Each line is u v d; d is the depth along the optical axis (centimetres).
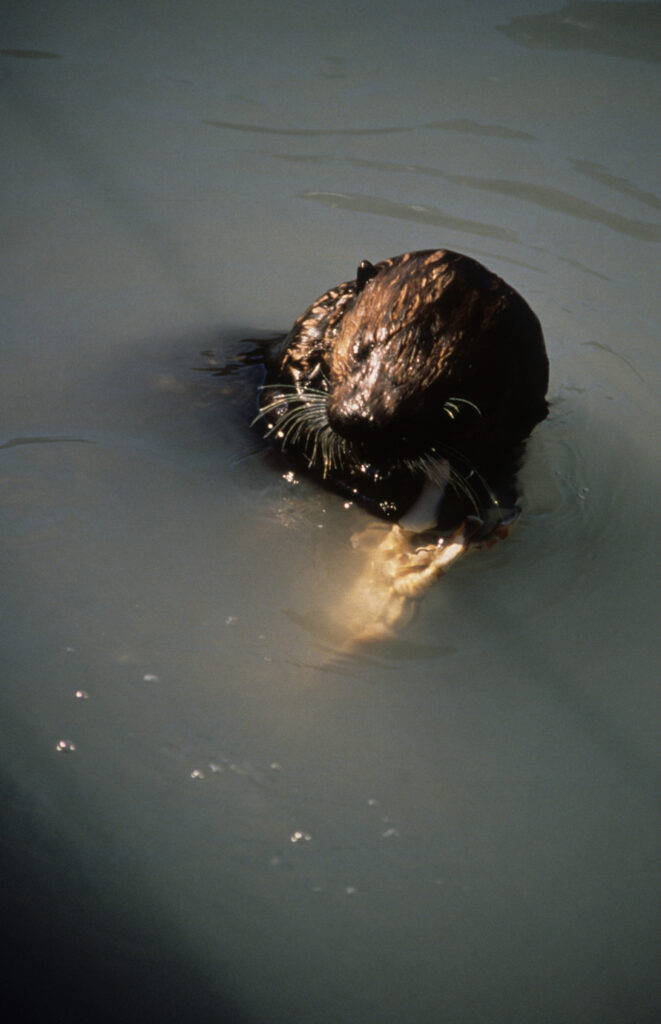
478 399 373
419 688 327
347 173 648
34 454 400
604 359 505
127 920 260
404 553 365
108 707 311
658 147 673
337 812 290
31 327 499
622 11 822
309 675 327
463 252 577
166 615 342
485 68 752
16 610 338
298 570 363
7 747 296
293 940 261
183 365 463
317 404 388
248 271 566
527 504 400
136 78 723
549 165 655
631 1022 250
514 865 283
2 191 610
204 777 295
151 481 392
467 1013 250
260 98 709
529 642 346
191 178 639
